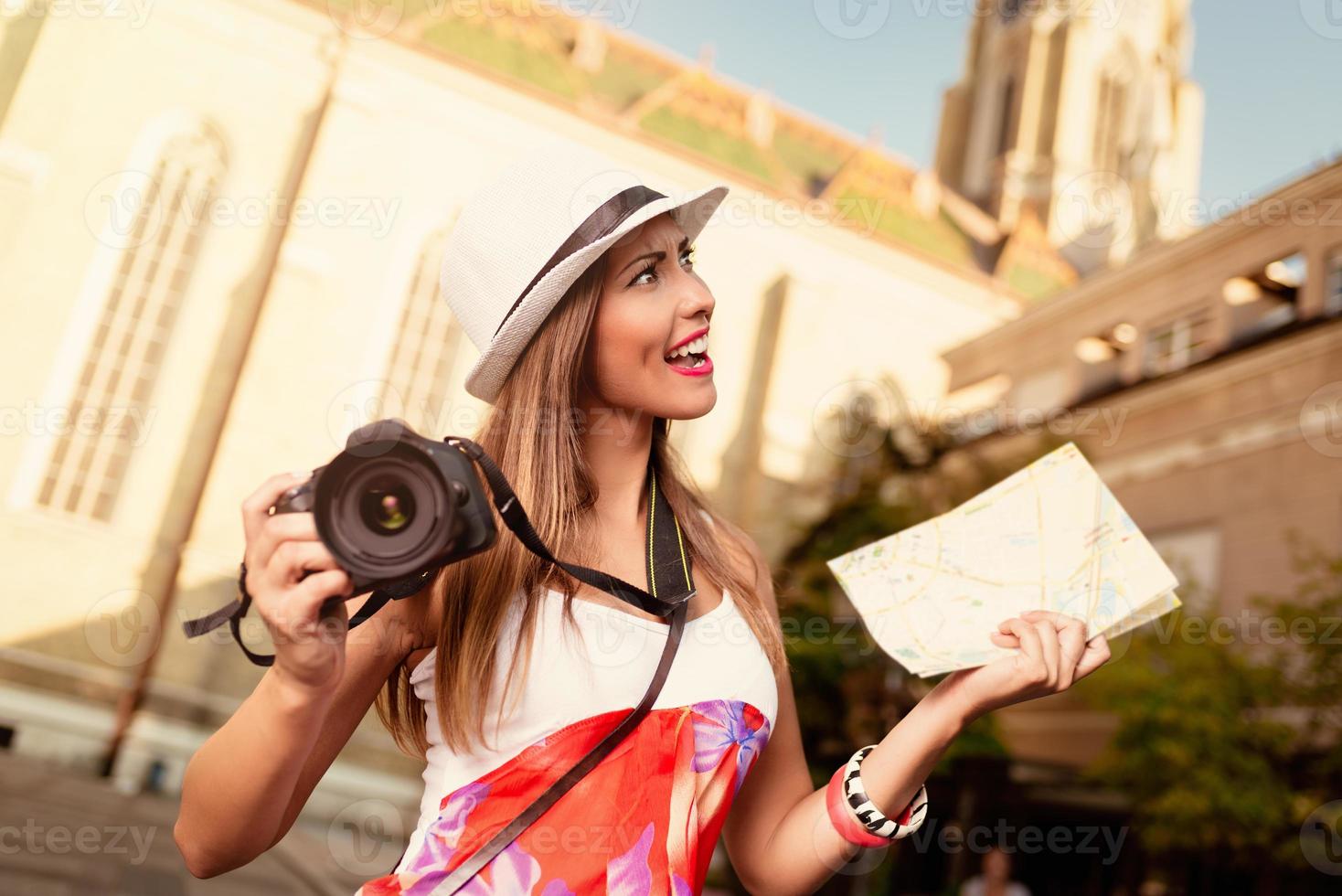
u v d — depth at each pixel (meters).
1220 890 10.70
